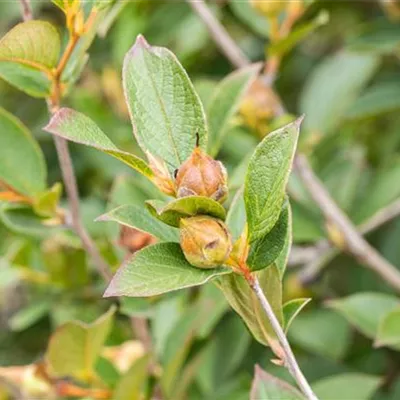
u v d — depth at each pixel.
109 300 0.56
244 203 0.34
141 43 0.35
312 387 0.50
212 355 0.56
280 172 0.33
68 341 0.45
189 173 0.33
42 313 0.60
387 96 0.62
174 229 0.35
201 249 0.33
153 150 0.35
